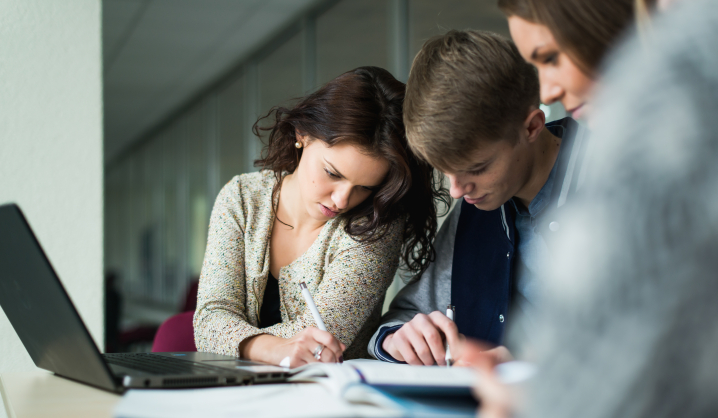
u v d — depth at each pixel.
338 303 1.18
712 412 0.27
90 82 1.82
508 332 1.13
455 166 0.89
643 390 0.27
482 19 2.57
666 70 0.30
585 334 0.29
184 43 4.75
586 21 0.60
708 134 0.27
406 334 0.97
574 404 0.29
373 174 1.16
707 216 0.27
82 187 1.81
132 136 9.23
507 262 1.14
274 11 4.07
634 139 0.29
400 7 3.07
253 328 1.10
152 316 7.75
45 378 0.88
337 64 3.75
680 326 0.27
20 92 1.73
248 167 5.12
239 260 1.31
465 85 0.83
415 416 0.51
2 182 1.71
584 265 0.29
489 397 0.41
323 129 1.13
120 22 4.26
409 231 1.31
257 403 0.57
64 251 1.78
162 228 8.19
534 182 1.04
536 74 0.89
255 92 5.05
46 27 1.77
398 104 1.14
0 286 0.85
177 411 0.53
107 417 0.58
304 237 1.35
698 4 0.32
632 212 0.28
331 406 0.55
